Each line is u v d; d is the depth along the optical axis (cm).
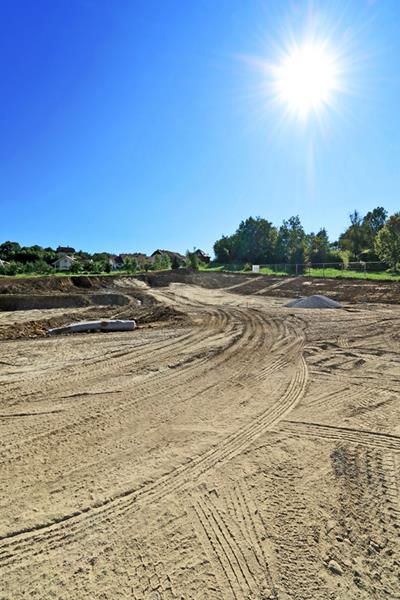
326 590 246
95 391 631
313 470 384
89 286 3219
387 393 605
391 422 497
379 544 285
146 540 290
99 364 808
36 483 367
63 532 299
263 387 645
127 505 332
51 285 2961
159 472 384
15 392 629
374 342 977
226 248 5819
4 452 429
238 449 430
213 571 261
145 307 2009
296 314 1547
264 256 5206
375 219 6191
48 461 409
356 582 252
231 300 2302
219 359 840
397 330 1121
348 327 1203
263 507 327
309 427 485
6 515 320
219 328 1265
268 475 376
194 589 246
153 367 778
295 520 311
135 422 507
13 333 1240
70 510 326
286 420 508
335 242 6244
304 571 260
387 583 251
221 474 379
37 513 322
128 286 3388
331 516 315
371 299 1944
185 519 313
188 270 4544
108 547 283
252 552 277
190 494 346
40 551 279
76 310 2022
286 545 284
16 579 255
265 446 436
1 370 767
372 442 442
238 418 517
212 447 435
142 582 252
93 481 370
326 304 1800
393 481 364
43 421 512
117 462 405
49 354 910
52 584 251
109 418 521
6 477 378
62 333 1258
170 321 1480
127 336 1149
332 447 432
